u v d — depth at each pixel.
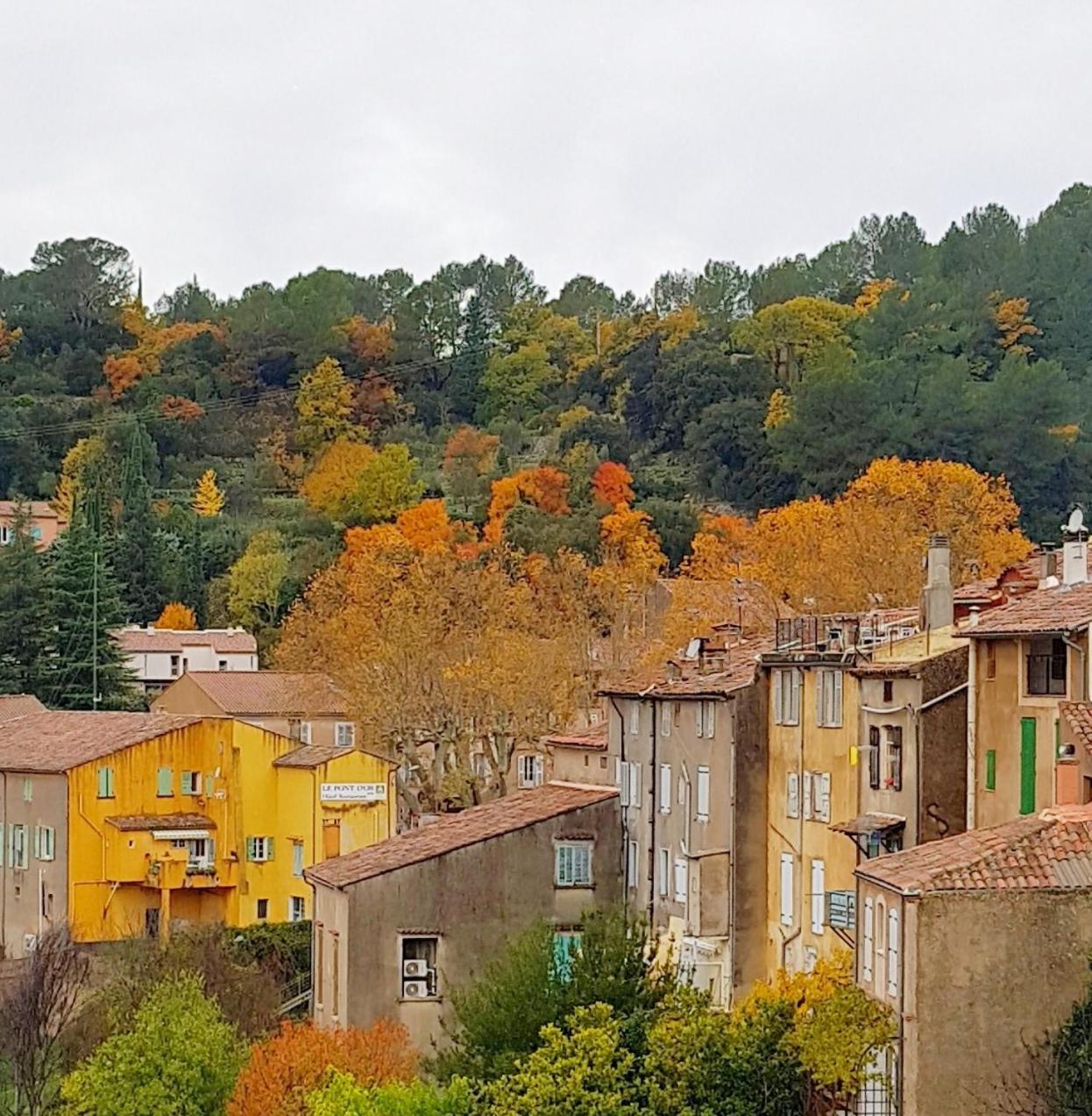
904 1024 49.03
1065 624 58.59
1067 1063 48.28
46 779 103.00
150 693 163.88
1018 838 51.12
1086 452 179.75
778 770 73.38
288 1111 57.38
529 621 123.69
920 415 182.62
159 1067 62.53
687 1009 56.09
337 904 75.50
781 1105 53.25
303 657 131.50
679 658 83.81
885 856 54.41
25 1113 68.00
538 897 77.31
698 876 74.25
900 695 65.94
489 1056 57.12
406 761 106.81
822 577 123.75
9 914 105.94
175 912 103.25
